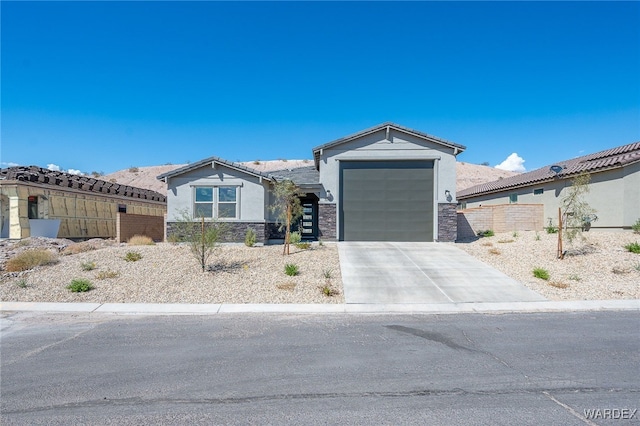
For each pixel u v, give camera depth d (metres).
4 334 6.81
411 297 9.34
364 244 16.48
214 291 9.77
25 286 9.98
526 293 9.61
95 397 4.40
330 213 17.67
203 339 6.47
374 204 17.77
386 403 4.21
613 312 8.18
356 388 4.58
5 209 19.75
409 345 6.12
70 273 11.09
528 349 5.89
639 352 5.73
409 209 17.67
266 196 17.58
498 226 19.03
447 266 12.27
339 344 6.18
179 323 7.49
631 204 15.88
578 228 13.48
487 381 4.75
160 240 22.69
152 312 8.27
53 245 16.36
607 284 10.17
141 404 4.23
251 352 5.82
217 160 17.05
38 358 5.62
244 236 17.03
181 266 11.90
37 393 4.51
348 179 17.89
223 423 3.83
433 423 3.80
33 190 19.70
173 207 17.23
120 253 13.52
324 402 4.24
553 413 3.97
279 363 5.38
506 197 24.08
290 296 9.40
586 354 5.66
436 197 17.39
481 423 3.79
